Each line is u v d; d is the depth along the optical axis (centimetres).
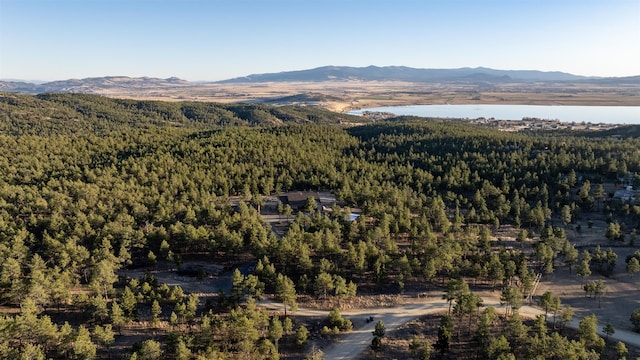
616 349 7775
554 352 7481
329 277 9544
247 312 8506
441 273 11069
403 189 16000
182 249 11838
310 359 7600
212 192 15100
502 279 10419
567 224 14488
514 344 8106
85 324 8575
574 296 10175
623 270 11400
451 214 15112
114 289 9800
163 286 9612
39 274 8806
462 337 8675
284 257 10556
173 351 7825
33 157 17812
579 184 17275
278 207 13925
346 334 8769
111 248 10881
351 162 19275
